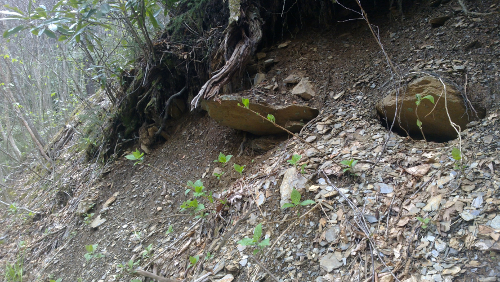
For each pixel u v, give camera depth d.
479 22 3.22
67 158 6.48
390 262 1.75
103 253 3.38
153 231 3.31
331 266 1.87
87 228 3.95
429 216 1.88
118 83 5.57
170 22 4.62
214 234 2.71
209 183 3.49
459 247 1.66
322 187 2.38
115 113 4.98
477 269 1.53
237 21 3.59
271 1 4.26
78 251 3.70
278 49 4.26
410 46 3.43
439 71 2.88
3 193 6.98
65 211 4.61
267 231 2.32
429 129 2.85
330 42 4.04
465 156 2.15
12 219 5.48
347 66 3.64
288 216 2.32
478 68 2.79
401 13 3.83
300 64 3.88
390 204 2.08
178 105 4.70
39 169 7.19
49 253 3.98
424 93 2.66
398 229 1.91
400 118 2.88
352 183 2.33
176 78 4.58
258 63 4.11
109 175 4.69
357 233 1.98
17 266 3.98
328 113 3.21
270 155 3.19
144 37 4.61
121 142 5.02
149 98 4.79
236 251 2.32
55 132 9.00
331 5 4.23
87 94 8.95
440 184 2.04
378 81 3.29
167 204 3.58
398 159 2.39
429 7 3.74
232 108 3.16
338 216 2.14
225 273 2.20
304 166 2.49
